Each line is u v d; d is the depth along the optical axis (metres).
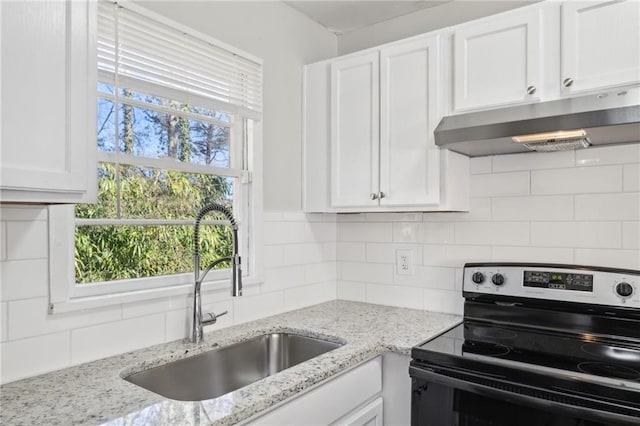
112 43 1.38
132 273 1.50
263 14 1.97
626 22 1.38
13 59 0.88
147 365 1.33
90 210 1.38
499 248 1.90
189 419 0.96
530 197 1.83
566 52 1.47
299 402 1.22
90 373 1.22
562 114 1.38
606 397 1.11
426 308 2.10
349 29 2.38
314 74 2.15
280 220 2.05
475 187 1.96
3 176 0.86
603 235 1.67
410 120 1.82
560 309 1.65
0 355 1.13
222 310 1.75
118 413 0.98
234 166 1.87
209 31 1.72
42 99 0.92
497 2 1.93
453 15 2.06
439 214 2.07
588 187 1.70
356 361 1.43
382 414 1.63
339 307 2.18
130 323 1.43
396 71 1.86
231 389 1.60
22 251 1.18
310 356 1.71
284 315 2.00
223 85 1.76
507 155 1.88
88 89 1.01
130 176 1.50
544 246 1.79
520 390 1.23
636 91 1.30
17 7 0.89
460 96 1.69
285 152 2.09
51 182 0.93
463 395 1.34
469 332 1.68
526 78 1.55
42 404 1.02
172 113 1.61
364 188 1.95
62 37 0.96
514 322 1.74
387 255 2.23
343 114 2.02
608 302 1.54
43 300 1.22
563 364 1.28
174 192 1.64
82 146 0.99
